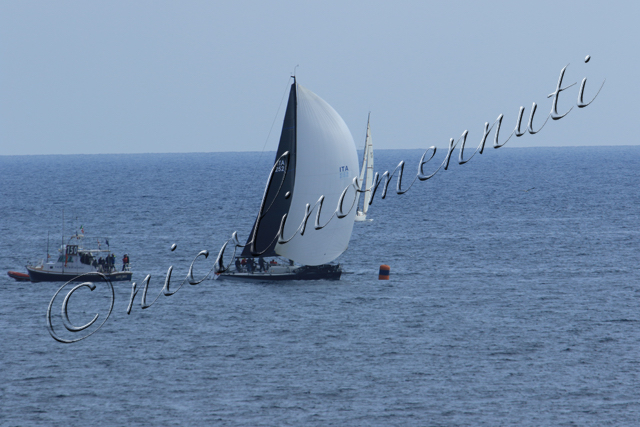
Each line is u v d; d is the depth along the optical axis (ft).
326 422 611.47
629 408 635.66
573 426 604.49
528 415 623.36
